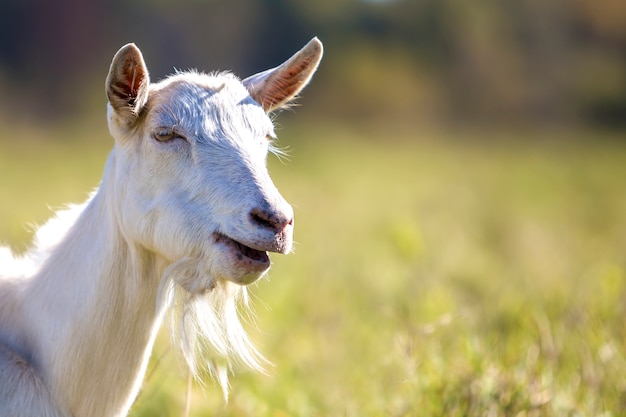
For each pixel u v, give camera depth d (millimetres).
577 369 9969
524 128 85625
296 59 8289
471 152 63781
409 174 46125
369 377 11016
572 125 87875
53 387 7477
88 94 70938
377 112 87562
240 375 10859
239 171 7312
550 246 22141
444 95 91188
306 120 79938
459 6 95875
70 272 7652
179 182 7391
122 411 7727
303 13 88312
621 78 90750
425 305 13562
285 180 34062
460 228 25438
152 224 7430
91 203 7871
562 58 93562
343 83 87375
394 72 90250
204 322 7570
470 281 17953
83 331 7492
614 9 93688
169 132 7422
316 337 13312
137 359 7668
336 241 21609
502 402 9273
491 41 94562
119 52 7266
